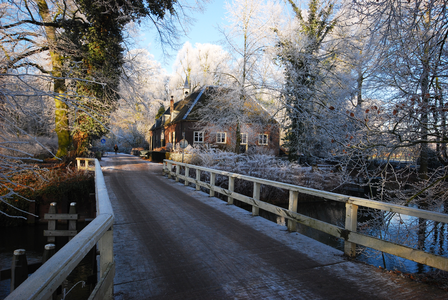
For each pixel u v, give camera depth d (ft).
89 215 43.65
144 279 12.02
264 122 71.15
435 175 22.48
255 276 12.35
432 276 12.96
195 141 100.68
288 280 11.98
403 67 20.36
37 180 41.22
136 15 45.96
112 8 44.21
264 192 52.90
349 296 10.60
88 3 44.37
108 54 47.98
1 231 37.55
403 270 21.03
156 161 95.09
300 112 55.88
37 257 31.19
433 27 18.51
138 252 15.16
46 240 36.58
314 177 56.49
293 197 18.48
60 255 5.51
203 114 82.99
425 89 19.17
